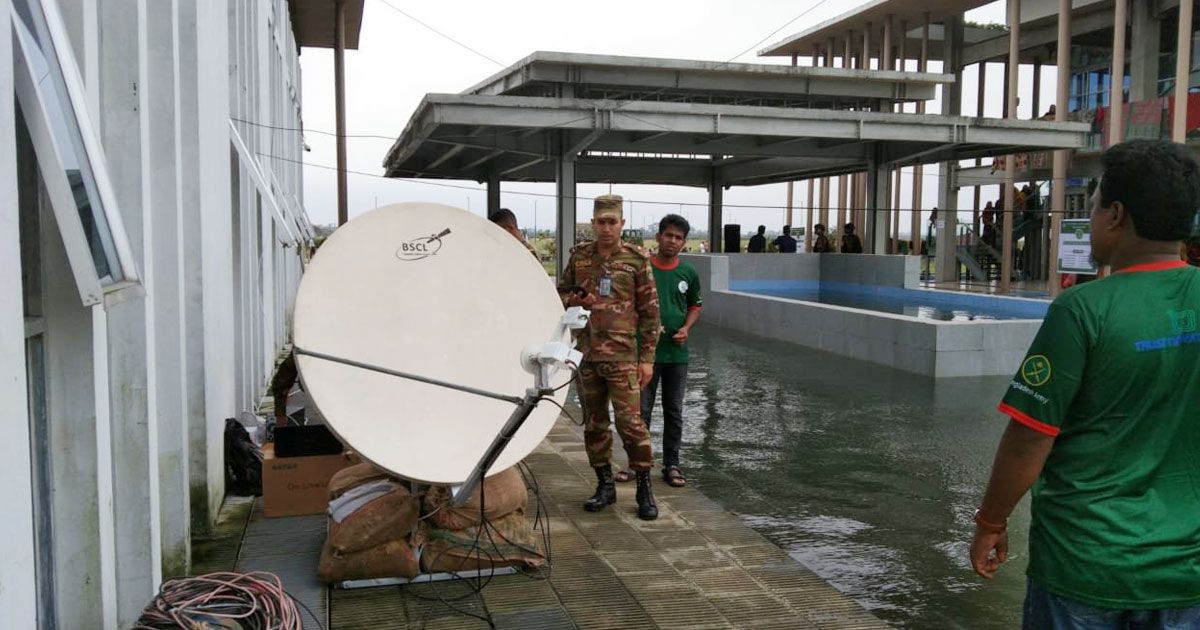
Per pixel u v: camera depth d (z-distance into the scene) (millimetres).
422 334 3838
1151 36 23062
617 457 6699
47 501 2676
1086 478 2121
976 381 10352
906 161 23000
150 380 3445
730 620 3795
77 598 2783
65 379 2717
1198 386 2088
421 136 17844
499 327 3979
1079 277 16359
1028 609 2275
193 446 4691
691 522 5125
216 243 5336
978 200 33531
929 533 5211
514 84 22734
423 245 3957
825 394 9617
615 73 22531
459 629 3668
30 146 2504
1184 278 2121
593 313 5191
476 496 4207
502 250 4086
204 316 4711
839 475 6465
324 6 18172
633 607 3912
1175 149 2139
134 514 3428
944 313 17531
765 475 6461
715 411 8750
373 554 4008
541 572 4305
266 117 10586
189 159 4703
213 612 2746
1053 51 28641
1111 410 2102
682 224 5914
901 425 8125
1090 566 2084
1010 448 2186
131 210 3377
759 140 21453
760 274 22359
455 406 3777
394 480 4254
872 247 22562
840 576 4520
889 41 28016
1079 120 25000
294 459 5066
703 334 14914
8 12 2035
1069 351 2100
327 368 3604
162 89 4086
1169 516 2084
